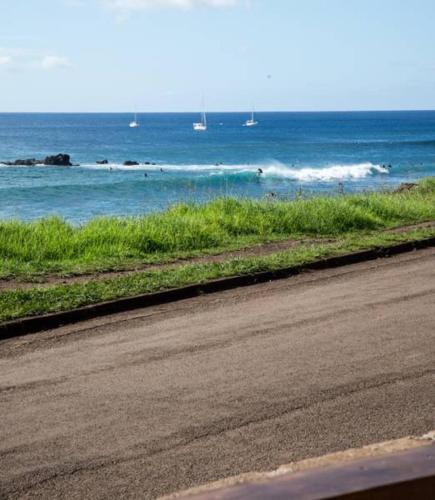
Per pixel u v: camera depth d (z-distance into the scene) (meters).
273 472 2.06
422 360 6.55
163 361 6.78
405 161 71.62
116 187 45.97
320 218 15.68
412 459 1.83
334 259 11.72
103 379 6.30
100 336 7.80
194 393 5.85
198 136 138.12
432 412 5.30
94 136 139.50
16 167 63.16
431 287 9.83
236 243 13.90
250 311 8.72
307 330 7.73
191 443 4.87
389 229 15.73
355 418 5.21
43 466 4.58
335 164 68.62
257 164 69.75
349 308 8.70
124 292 9.30
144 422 5.26
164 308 9.03
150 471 4.47
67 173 58.16
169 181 49.66
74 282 10.48
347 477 1.73
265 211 16.12
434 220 17.03
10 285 10.30
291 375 6.22
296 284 10.31
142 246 13.16
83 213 33.88
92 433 5.09
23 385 6.21
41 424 5.29
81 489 4.27
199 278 10.12
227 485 1.75
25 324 8.08
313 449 4.71
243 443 4.84
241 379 6.16
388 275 10.82
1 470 4.54
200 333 7.76
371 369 6.33
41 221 14.49
